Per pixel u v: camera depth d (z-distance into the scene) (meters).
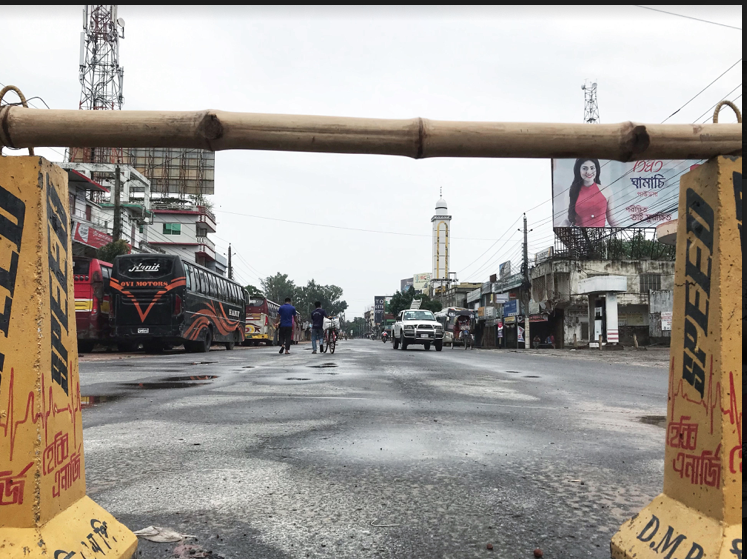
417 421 4.98
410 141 1.53
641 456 3.70
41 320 1.48
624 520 2.43
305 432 4.40
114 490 2.83
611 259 33.12
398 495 2.76
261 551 2.08
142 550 2.07
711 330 1.52
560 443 4.11
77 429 1.73
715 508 1.48
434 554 2.06
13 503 1.44
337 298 143.00
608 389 8.21
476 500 2.69
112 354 17.03
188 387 7.61
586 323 33.62
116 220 24.09
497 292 45.78
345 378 9.10
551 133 1.55
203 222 52.84
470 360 15.42
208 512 2.50
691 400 1.60
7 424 1.45
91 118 1.51
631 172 28.80
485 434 4.41
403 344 23.77
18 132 1.52
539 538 2.21
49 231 1.53
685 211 1.65
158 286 16.23
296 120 1.53
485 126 1.55
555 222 29.25
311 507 2.58
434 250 141.50
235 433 4.34
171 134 1.52
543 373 11.09
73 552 1.49
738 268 1.49
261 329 31.75
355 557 2.03
